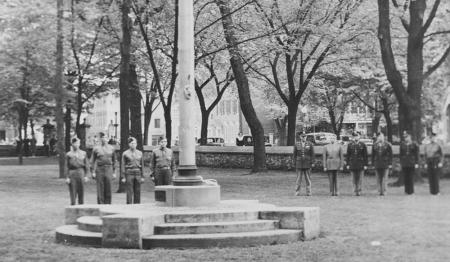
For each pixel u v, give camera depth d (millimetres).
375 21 38469
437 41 40969
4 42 41688
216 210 14633
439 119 52281
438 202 21656
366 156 24875
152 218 13586
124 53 28344
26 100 51406
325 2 38094
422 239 13711
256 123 38312
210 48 40562
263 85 54594
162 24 33469
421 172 31156
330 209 19875
